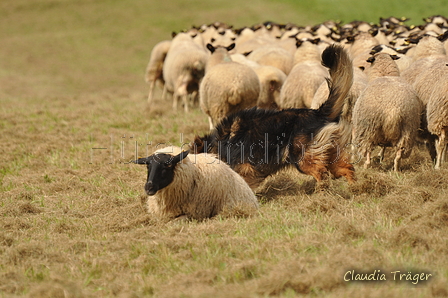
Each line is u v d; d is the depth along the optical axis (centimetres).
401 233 844
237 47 2744
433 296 654
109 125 2080
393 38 2480
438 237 833
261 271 755
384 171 1312
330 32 2823
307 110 1193
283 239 870
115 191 1291
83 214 1130
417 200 1043
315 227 923
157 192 1043
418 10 5469
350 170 1170
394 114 1244
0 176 1480
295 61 1889
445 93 1215
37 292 711
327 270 714
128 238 935
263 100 1961
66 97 3109
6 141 1853
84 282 761
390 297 645
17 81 4162
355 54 2020
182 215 1070
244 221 991
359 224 920
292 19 5719
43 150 1733
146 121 2108
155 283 743
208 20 5931
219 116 1738
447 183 1110
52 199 1248
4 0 6881
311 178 1252
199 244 871
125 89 3825
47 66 4747
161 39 5528
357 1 6097
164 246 870
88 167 1531
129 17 6269
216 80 1698
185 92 2364
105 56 5072
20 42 5553
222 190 1069
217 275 750
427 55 1612
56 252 870
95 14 6406
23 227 1044
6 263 845
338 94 1173
